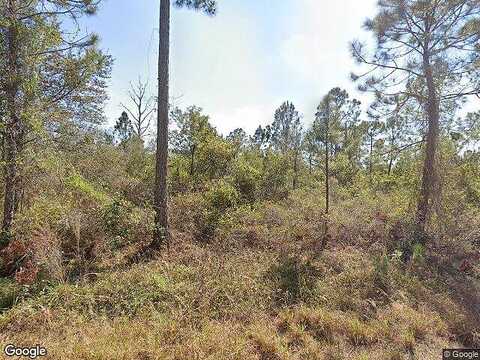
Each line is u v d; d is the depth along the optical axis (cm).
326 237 991
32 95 714
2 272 623
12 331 448
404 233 1000
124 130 2952
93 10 816
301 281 658
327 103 1132
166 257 746
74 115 868
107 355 389
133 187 1207
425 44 1038
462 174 1078
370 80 1125
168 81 860
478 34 949
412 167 1193
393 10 1000
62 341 422
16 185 761
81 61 782
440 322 558
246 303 561
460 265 882
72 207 762
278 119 3522
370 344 493
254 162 1725
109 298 541
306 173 1927
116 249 771
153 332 449
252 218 1104
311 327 516
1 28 688
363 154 1436
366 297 634
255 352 437
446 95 1062
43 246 618
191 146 1620
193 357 409
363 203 1285
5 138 713
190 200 1103
